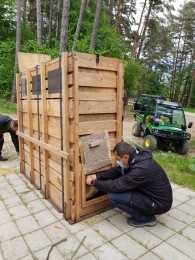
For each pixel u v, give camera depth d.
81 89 2.88
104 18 18.03
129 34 25.53
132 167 2.85
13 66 15.81
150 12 25.31
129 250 2.63
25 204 3.60
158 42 30.98
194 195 4.05
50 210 3.43
